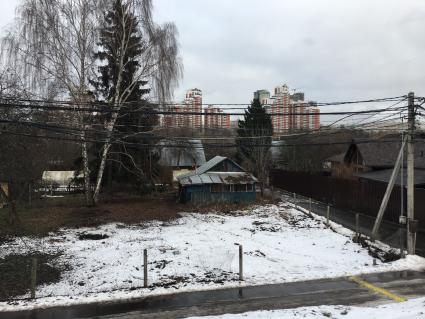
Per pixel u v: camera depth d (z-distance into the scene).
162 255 16.11
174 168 49.00
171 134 35.75
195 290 11.63
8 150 21.05
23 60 24.48
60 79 25.50
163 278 13.02
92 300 10.81
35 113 19.75
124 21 27.77
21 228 21.89
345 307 9.89
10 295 11.80
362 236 19.64
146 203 31.94
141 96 29.78
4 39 24.34
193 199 31.80
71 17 25.75
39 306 10.41
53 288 12.52
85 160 29.38
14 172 22.91
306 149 50.38
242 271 12.84
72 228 22.38
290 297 11.15
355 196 28.53
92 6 26.14
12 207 23.12
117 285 12.50
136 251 16.89
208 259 15.30
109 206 29.84
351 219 25.06
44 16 25.09
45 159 31.27
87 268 14.69
